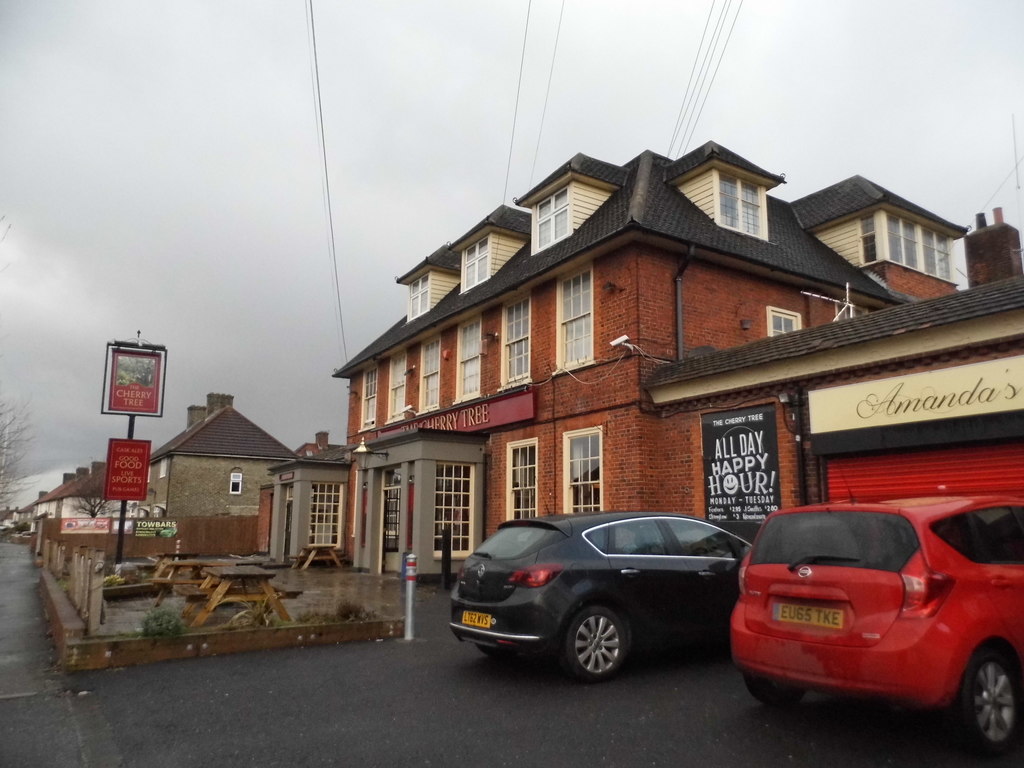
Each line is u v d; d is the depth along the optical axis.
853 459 9.86
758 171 15.38
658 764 4.66
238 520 30.28
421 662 7.77
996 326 8.27
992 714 4.67
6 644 9.23
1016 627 4.92
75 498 61.31
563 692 6.42
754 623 5.48
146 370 19.69
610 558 7.10
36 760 4.88
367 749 5.03
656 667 7.37
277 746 5.12
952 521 5.04
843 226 18.02
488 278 18.94
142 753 5.00
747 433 11.28
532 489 15.41
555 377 14.88
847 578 4.95
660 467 12.77
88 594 8.16
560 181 16.08
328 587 14.98
